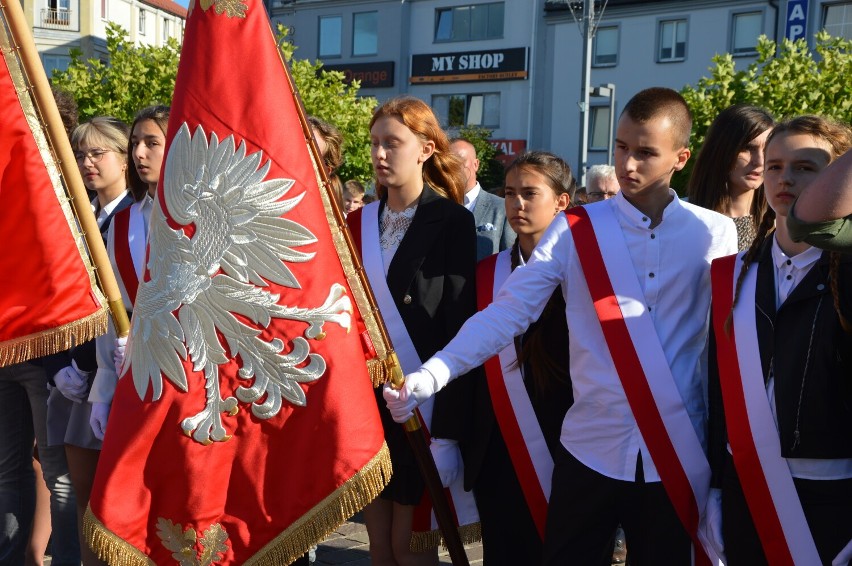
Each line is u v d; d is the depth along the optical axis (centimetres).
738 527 277
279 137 279
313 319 274
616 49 2962
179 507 273
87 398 374
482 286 352
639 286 292
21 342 313
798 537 264
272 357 273
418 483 338
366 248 347
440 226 343
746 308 275
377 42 3384
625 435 289
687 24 2841
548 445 339
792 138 262
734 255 286
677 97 295
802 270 265
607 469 291
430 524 346
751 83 1077
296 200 277
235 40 282
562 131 3086
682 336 294
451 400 338
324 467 271
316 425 271
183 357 276
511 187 353
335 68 3456
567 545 298
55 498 399
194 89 282
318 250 278
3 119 311
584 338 297
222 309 276
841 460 260
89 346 368
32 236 312
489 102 3222
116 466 275
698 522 290
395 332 339
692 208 299
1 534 408
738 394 273
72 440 375
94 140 397
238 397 274
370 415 275
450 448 344
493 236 482
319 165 286
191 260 278
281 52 288
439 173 361
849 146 264
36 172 312
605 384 291
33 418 405
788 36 2658
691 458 288
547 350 331
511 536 351
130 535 273
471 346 287
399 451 336
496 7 3178
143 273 288
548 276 298
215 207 278
